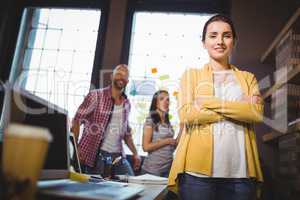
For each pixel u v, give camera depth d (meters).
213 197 1.15
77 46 3.20
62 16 3.31
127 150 2.59
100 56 3.01
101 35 3.05
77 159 1.48
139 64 3.05
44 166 0.97
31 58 3.23
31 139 0.50
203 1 3.06
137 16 3.18
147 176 1.77
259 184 1.26
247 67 2.75
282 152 2.20
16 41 3.21
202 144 1.19
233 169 1.18
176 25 3.14
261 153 2.53
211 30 1.39
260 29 2.83
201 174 1.15
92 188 0.86
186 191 1.16
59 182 0.97
